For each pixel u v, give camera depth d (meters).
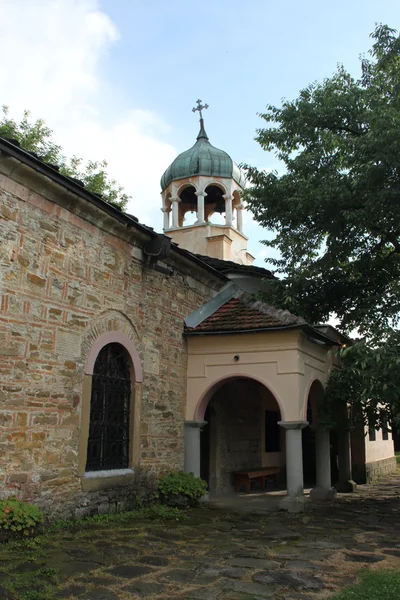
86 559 5.62
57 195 7.37
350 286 12.52
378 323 11.84
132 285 9.05
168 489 9.04
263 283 12.20
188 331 10.48
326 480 11.09
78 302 7.73
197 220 15.96
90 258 8.08
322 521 8.30
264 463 13.52
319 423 11.13
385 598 4.43
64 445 7.23
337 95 11.74
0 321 6.42
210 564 5.62
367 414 12.00
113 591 4.67
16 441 6.50
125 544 6.34
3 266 6.52
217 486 11.62
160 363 9.65
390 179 10.12
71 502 7.26
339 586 4.92
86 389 7.72
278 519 8.38
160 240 9.20
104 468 8.13
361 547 6.52
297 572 5.36
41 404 6.92
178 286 10.47
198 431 10.24
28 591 4.54
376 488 13.79
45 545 6.09
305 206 11.09
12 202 6.72
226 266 12.25
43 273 7.14
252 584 4.96
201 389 10.32
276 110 12.47
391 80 11.12
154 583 4.93
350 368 10.34
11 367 6.52
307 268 11.99
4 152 6.32
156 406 9.43
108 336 8.34
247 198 12.42
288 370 9.75
